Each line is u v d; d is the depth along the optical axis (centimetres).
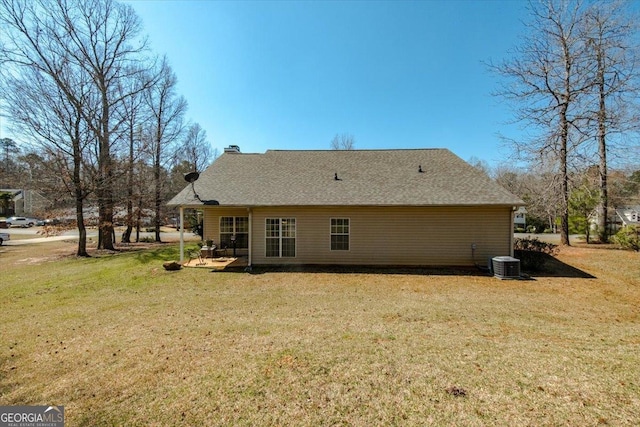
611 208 1766
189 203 1099
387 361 404
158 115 2283
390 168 1331
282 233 1186
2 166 2992
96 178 1592
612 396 319
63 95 1492
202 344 464
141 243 2162
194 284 883
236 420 292
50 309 655
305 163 1423
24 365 404
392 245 1158
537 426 277
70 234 2961
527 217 3331
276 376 368
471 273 1027
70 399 328
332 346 452
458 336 492
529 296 750
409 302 700
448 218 1138
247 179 1289
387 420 289
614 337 486
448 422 285
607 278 934
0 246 1952
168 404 317
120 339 488
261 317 595
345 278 959
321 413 300
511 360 403
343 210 1170
